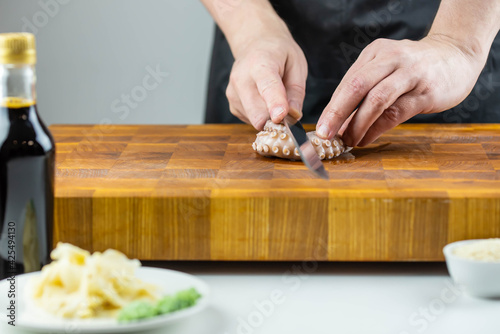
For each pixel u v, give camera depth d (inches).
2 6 103.3
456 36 61.5
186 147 61.4
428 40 61.3
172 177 53.5
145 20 103.7
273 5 72.6
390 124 58.8
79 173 54.5
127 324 40.1
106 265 42.8
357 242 48.9
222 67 76.4
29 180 44.5
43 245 45.2
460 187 50.6
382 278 48.3
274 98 57.5
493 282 44.9
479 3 61.1
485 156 58.2
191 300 41.9
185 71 105.8
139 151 60.3
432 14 70.9
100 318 41.7
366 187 50.8
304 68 64.9
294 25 72.6
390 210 48.6
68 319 41.7
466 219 48.6
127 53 105.2
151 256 49.6
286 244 49.1
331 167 55.7
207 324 43.2
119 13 103.5
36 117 45.1
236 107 65.1
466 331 42.6
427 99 58.9
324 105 73.6
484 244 46.3
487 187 50.6
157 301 42.4
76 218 49.4
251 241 49.2
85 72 105.9
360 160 57.5
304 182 52.0
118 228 49.4
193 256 49.4
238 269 49.7
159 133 65.9
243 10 68.3
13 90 44.4
